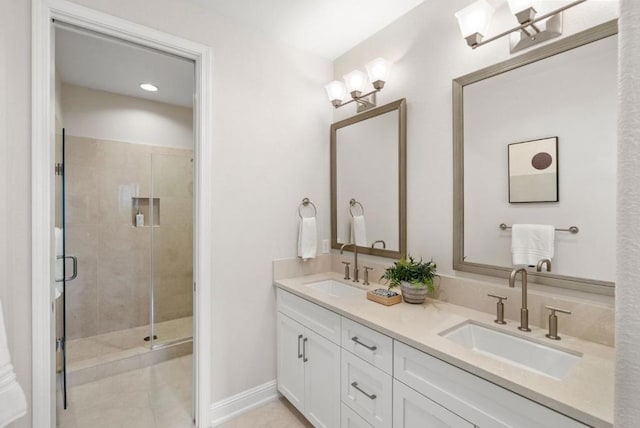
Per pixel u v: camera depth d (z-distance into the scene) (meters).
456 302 1.60
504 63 1.42
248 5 1.80
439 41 1.70
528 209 1.36
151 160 3.07
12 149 1.32
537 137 1.33
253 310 2.04
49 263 1.41
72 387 2.25
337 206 2.35
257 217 2.05
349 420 1.49
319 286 2.13
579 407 0.77
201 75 1.82
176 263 3.24
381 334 1.31
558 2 1.28
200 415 1.83
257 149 2.04
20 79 1.33
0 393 0.96
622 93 0.32
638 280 0.31
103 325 2.89
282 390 2.06
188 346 2.80
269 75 2.09
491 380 0.94
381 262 2.04
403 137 1.86
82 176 2.75
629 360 0.31
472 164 1.55
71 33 1.85
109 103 2.85
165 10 1.69
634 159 0.31
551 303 1.26
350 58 2.27
